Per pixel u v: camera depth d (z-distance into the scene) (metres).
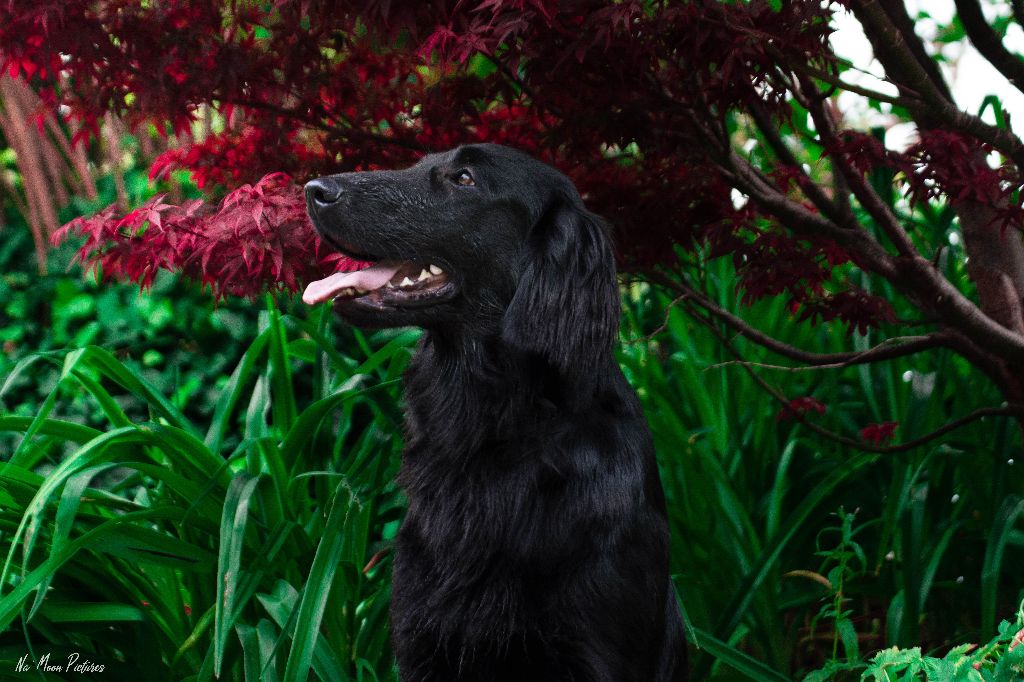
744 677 2.95
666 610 2.28
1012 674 1.65
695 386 3.84
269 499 2.73
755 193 2.67
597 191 2.92
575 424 2.16
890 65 2.59
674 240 3.00
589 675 2.06
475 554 2.15
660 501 2.29
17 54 2.52
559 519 2.10
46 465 4.27
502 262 2.25
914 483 3.37
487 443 2.20
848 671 2.73
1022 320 3.09
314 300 2.23
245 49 2.70
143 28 2.55
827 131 2.59
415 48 2.41
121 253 2.61
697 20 2.21
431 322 2.24
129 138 5.30
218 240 2.40
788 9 2.22
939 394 3.55
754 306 3.97
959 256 4.26
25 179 4.69
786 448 3.54
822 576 3.41
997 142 2.46
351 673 2.82
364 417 4.18
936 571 3.51
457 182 2.25
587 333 2.16
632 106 2.52
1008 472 3.49
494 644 2.13
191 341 4.46
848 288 3.11
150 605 2.81
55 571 2.46
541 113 2.66
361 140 2.91
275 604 2.52
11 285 4.74
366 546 3.03
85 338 4.43
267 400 3.04
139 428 2.58
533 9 2.12
